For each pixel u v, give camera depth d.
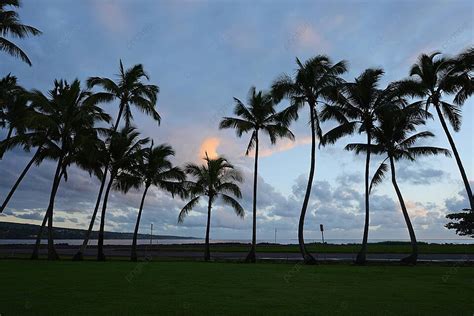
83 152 34.59
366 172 32.53
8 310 9.76
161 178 37.97
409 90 31.12
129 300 11.35
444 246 57.81
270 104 37.00
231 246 70.12
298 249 54.06
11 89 36.53
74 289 13.69
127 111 37.81
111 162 37.09
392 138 33.59
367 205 31.66
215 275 19.23
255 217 34.31
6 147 32.91
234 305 10.61
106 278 17.38
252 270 22.55
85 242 34.59
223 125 37.19
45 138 34.12
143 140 38.12
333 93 32.56
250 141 37.50
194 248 60.38
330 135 33.84
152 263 29.22
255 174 35.72
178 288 14.12
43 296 12.05
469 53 27.81
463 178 28.44
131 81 36.81
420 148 33.00
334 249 52.19
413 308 10.31
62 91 35.53
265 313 9.55
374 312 9.77
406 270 23.23
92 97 35.31
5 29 25.16
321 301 11.35
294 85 33.41
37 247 35.56
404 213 31.42
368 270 23.28
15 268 23.08
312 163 33.38
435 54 31.06
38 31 26.12
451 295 12.72
